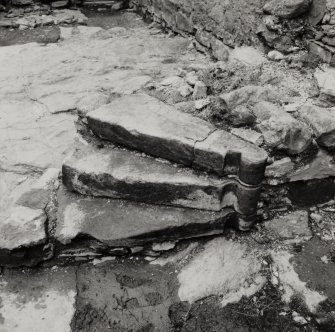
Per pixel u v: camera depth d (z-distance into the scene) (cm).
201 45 456
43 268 251
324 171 261
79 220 252
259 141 245
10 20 587
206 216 249
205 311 229
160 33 540
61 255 252
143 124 264
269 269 246
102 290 240
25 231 244
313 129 250
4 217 255
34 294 237
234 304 232
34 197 270
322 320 222
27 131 338
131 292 238
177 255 254
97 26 589
